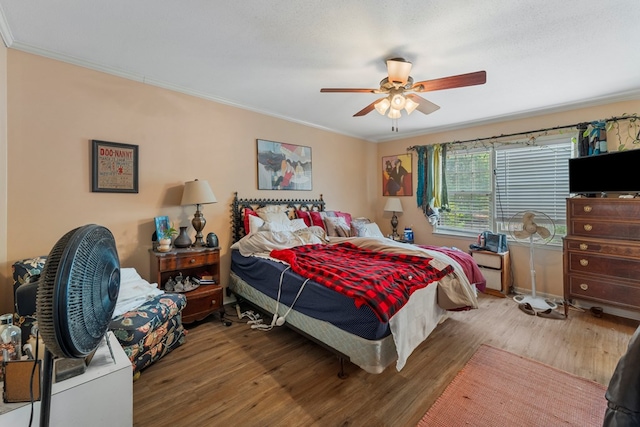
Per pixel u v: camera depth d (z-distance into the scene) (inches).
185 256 106.0
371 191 211.2
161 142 111.3
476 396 70.2
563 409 65.5
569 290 117.6
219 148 128.8
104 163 97.3
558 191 138.7
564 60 90.8
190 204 114.0
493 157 158.7
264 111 143.7
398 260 101.7
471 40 79.4
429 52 85.8
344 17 69.6
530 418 63.0
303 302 86.6
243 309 126.3
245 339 100.1
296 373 80.4
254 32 76.3
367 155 207.8
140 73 101.9
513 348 92.8
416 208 192.5
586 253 113.0
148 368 82.2
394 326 71.4
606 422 41.9
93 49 85.5
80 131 92.8
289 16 69.4
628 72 99.2
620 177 108.5
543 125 142.0
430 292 89.8
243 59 91.4
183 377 78.3
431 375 79.0
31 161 84.4
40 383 40.1
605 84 109.0
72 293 30.7
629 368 40.3
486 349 92.3
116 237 100.7
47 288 28.9
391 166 205.9
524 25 72.4
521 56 88.2
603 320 114.3
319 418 63.7
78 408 43.1
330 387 74.3
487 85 110.0
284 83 110.2
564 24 71.9
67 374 43.2
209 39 79.9
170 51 86.5
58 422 41.4
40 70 85.5
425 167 184.2
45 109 86.5
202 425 61.7
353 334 72.3
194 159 120.7
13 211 81.7
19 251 82.6
